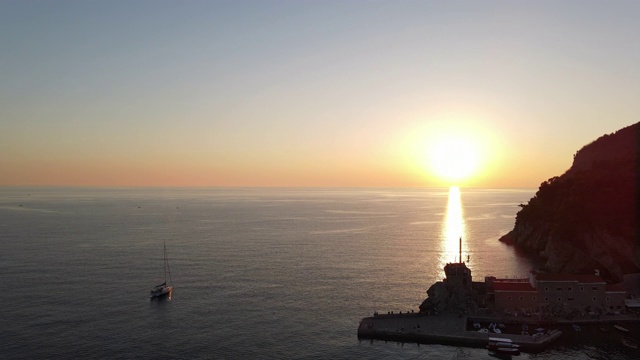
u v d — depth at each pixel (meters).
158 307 145.12
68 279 179.12
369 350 112.69
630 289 142.50
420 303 148.50
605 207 181.25
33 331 124.38
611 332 118.69
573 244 187.62
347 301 150.88
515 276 184.25
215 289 165.75
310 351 112.44
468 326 123.12
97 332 124.12
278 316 136.50
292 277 183.50
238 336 121.56
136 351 112.31
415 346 114.75
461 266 136.75
